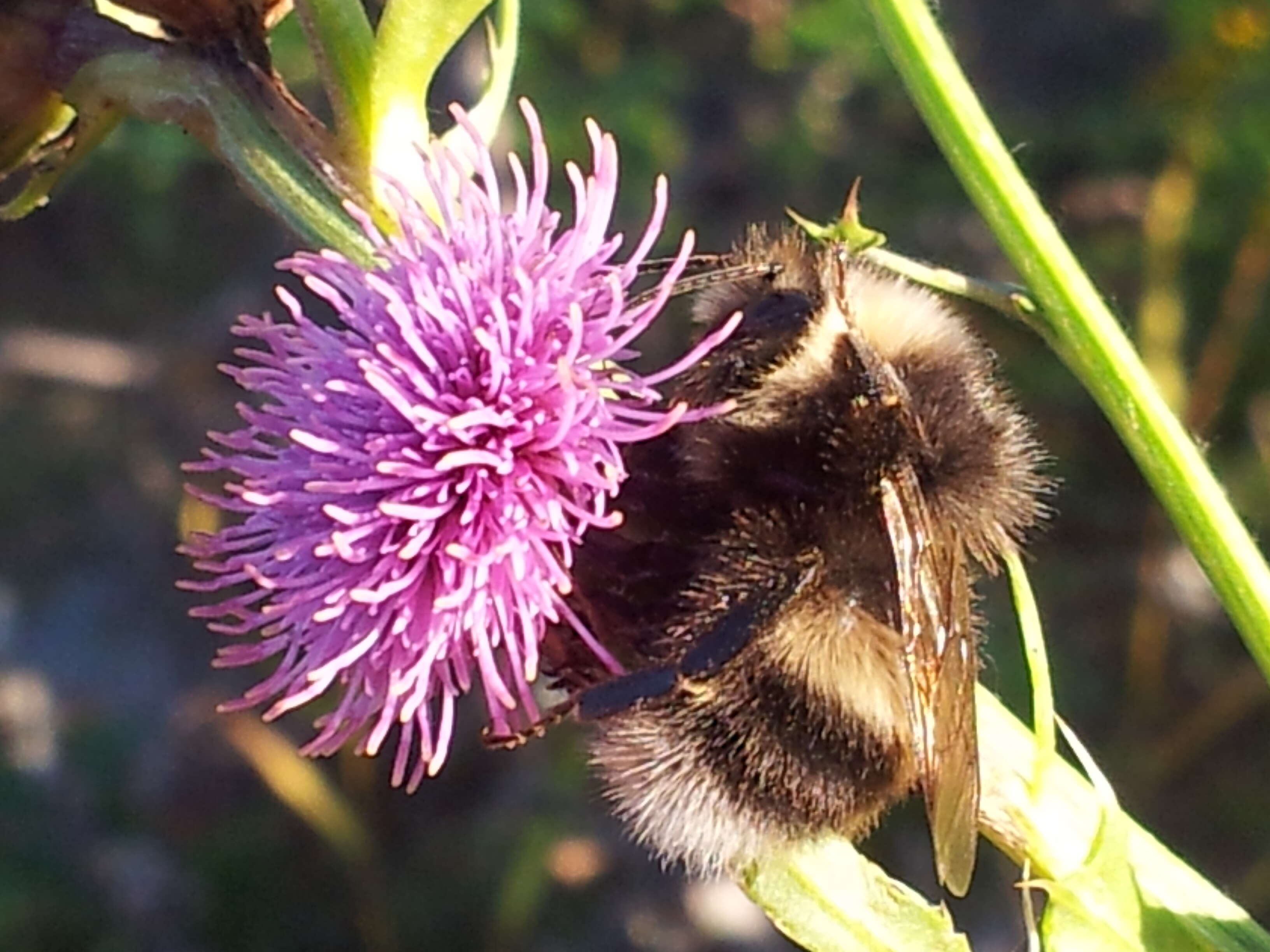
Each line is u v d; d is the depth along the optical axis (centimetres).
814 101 16
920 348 7
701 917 12
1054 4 16
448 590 6
